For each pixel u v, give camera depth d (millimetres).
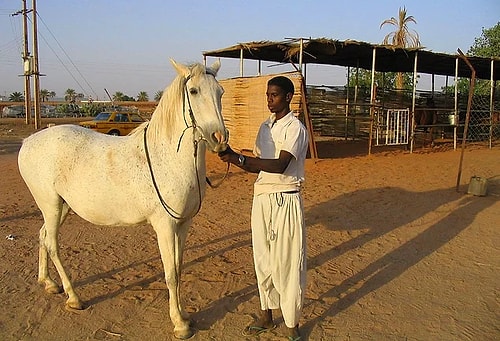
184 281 4844
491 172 11328
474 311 4195
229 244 6043
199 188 3758
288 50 13336
